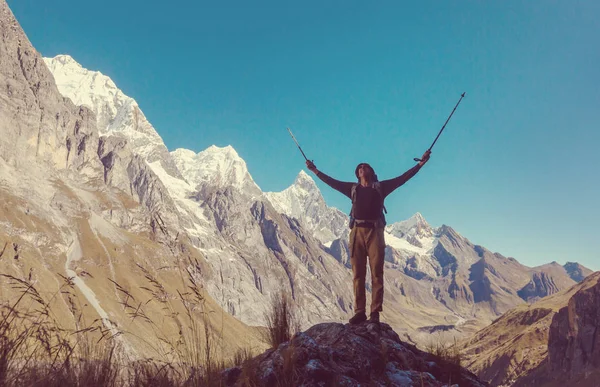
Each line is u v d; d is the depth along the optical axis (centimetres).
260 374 508
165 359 402
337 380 529
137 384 378
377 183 869
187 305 433
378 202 857
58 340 355
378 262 838
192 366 419
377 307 816
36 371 343
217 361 433
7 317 341
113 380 368
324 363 557
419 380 624
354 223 858
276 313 630
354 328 757
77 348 367
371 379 595
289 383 500
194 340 426
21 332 344
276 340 605
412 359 681
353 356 618
